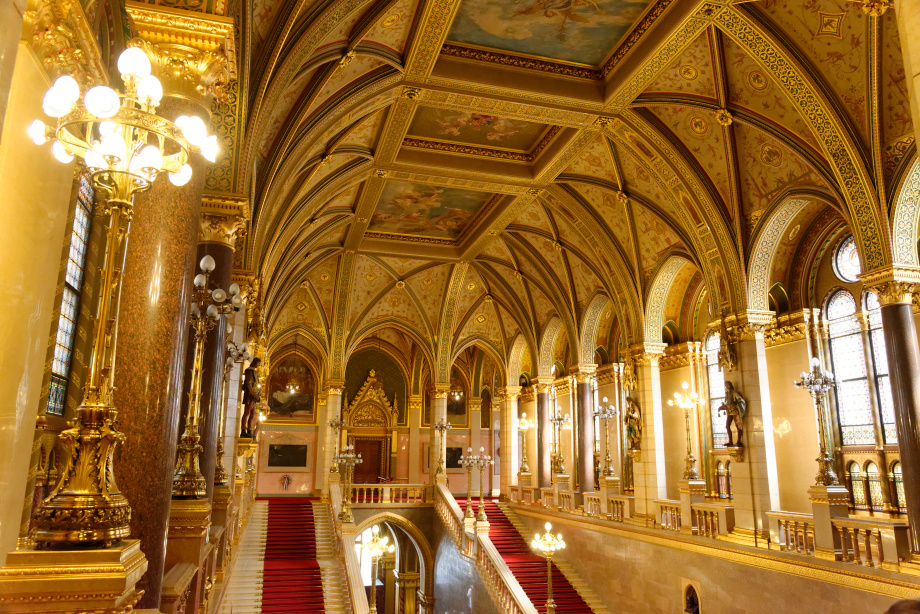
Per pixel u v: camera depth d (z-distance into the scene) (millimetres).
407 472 36125
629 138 16719
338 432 28656
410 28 13180
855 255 17062
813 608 13312
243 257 12484
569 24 13609
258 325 16297
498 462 39344
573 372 25797
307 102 12734
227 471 13852
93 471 4074
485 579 21375
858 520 12930
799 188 14844
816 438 17641
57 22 4660
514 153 19406
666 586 18375
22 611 3684
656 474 20297
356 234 24188
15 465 4332
